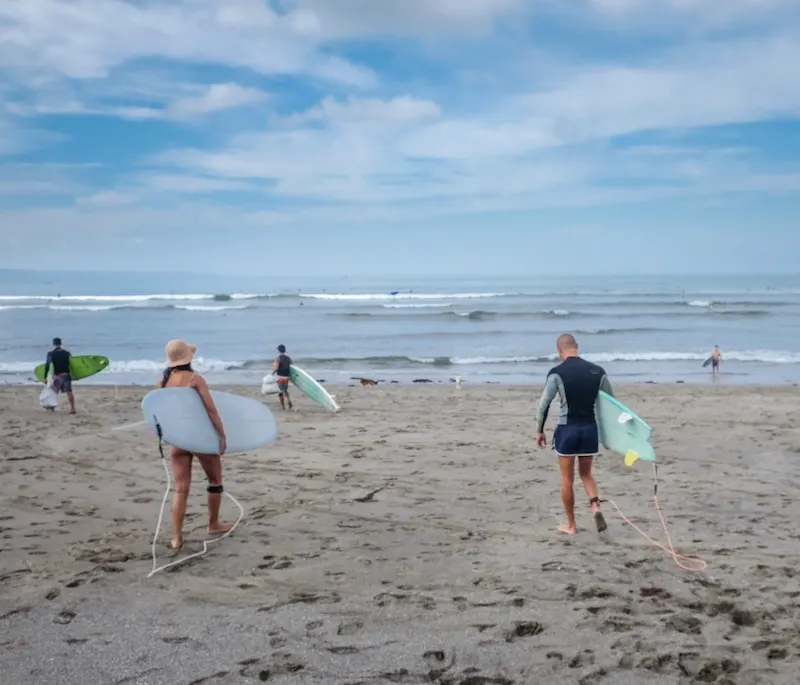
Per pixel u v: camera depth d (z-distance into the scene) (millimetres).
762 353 30094
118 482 8492
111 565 5367
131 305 61156
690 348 32438
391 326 43375
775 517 7004
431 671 3723
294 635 4148
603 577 5102
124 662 3832
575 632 4172
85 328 40938
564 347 6285
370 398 17344
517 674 3693
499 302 70500
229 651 3953
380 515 7051
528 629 4219
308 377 15211
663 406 15391
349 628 4242
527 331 40062
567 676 3672
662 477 8828
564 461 6199
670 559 5551
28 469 9164
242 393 18594
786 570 5242
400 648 3977
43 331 38906
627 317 50125
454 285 158375
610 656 3871
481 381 22578
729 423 13039
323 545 5984
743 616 4398
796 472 9117
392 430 12484
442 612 4480
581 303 67688
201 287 154125
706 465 9523
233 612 4496
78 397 17234
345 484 8430
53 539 6125
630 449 5973
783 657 3863
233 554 5703
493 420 13703
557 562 5445
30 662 3836
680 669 3738
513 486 8383
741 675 3670
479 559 5582
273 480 8609
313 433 12148
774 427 12594
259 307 59094
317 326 43281
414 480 8664
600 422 6219
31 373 24031
